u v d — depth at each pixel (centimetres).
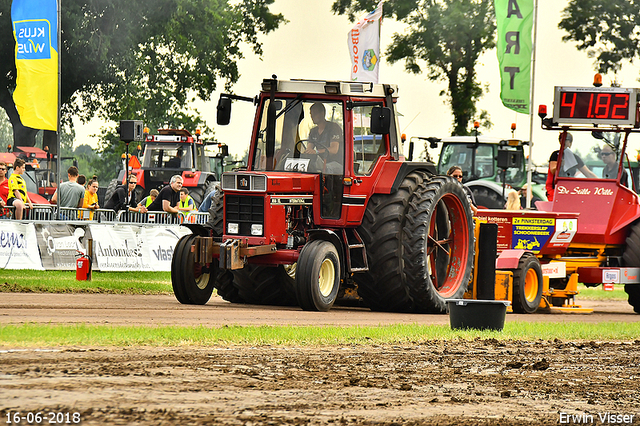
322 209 3969
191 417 1428
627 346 2870
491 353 2531
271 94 4059
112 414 1416
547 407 1730
